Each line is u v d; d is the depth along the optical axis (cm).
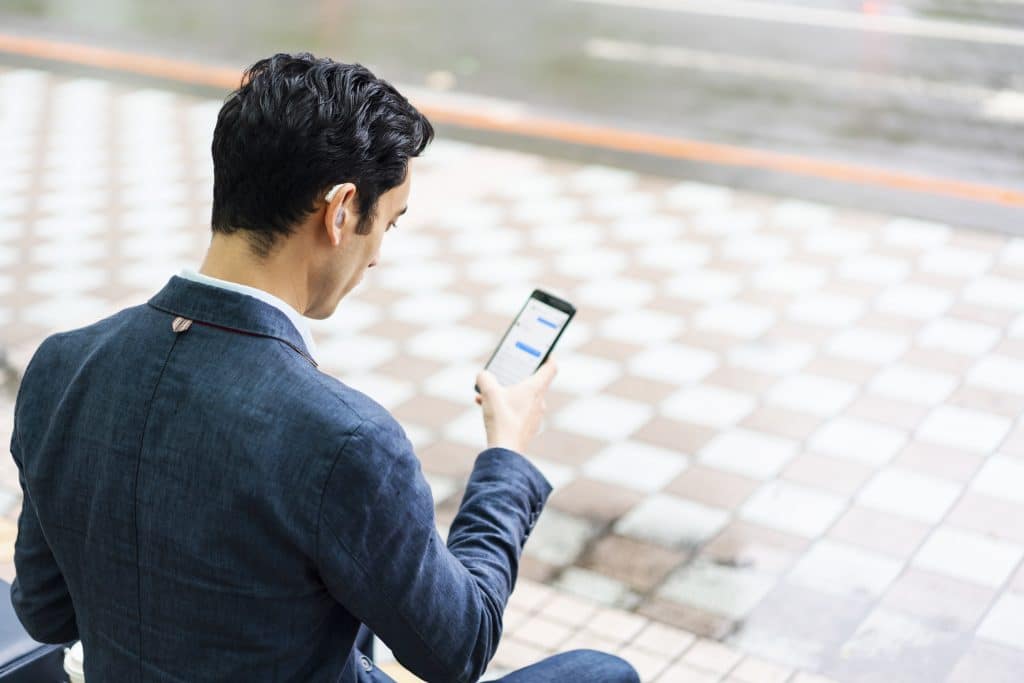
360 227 142
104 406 140
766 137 790
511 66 948
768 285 591
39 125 828
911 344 531
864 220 666
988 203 681
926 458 445
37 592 158
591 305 572
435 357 526
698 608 365
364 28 1066
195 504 134
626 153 772
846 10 1093
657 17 1093
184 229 667
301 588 136
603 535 401
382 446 133
